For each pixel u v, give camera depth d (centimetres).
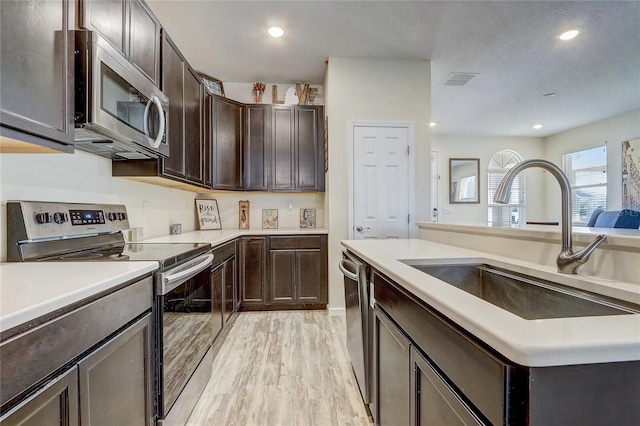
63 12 119
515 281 128
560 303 107
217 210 405
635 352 56
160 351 137
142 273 125
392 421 129
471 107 501
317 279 357
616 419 57
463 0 256
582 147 602
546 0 254
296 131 381
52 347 79
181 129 247
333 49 332
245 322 323
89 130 138
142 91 170
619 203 534
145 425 128
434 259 149
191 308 175
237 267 345
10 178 136
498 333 60
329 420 172
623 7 262
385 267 130
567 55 343
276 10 267
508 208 680
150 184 268
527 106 497
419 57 349
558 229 138
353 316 194
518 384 57
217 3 256
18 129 100
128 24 168
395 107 357
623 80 403
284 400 190
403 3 259
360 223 355
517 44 321
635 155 509
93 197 192
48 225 147
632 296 85
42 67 109
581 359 55
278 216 416
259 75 393
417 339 101
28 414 72
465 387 73
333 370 225
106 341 102
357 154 355
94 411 95
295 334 292
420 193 360
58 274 110
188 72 264
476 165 675
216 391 199
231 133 363
